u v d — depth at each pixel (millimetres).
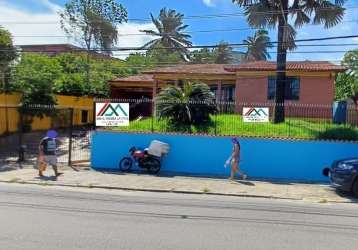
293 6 25797
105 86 41438
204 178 18859
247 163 19750
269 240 8516
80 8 52281
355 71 45656
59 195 13648
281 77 25312
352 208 13430
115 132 20734
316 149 19359
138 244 7852
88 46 52938
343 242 8539
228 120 22062
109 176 18500
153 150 19719
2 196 12969
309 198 15203
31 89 30750
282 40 25359
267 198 15156
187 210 11664
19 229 8672
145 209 11562
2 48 30594
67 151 25016
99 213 10695
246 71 30844
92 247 7543
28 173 18703
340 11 25625
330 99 29516
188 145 20234
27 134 30297
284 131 21078
